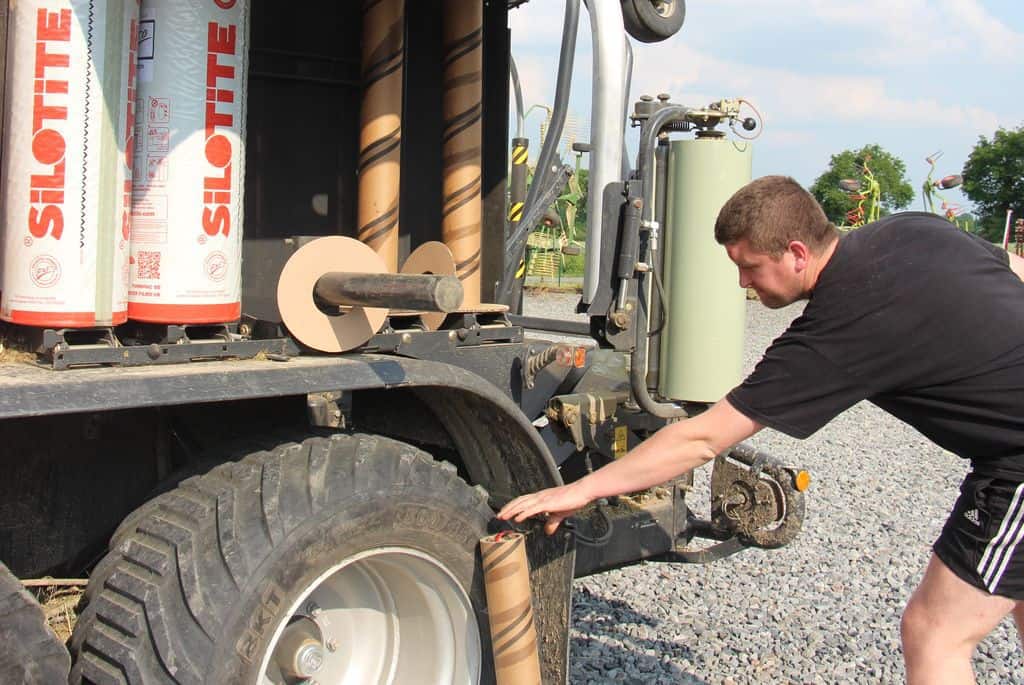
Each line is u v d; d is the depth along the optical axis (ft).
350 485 7.70
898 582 16.49
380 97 9.66
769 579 16.47
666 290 11.98
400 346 8.83
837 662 13.20
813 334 7.77
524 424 8.72
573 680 12.27
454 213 10.40
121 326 7.98
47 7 6.98
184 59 7.49
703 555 12.52
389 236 9.77
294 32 9.79
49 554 7.91
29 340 7.36
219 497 7.26
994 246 8.57
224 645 6.90
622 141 11.07
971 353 7.61
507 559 8.38
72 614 7.70
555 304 49.34
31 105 7.03
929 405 7.94
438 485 8.28
